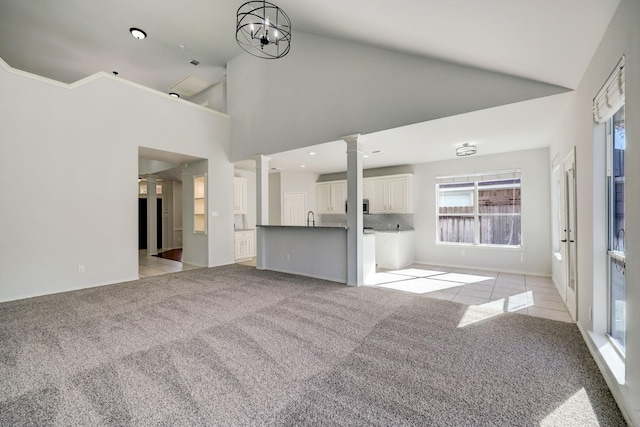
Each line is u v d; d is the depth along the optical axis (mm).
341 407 1704
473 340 2613
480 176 5973
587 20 1896
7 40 5547
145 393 1840
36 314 3287
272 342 2568
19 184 3889
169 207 10711
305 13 3988
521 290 4344
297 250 5523
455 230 6371
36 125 4023
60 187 4242
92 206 4562
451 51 3121
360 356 2318
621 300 2145
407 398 1788
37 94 4035
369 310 3424
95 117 4594
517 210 5637
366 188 7309
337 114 4637
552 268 5008
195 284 4711
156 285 4645
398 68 3949
